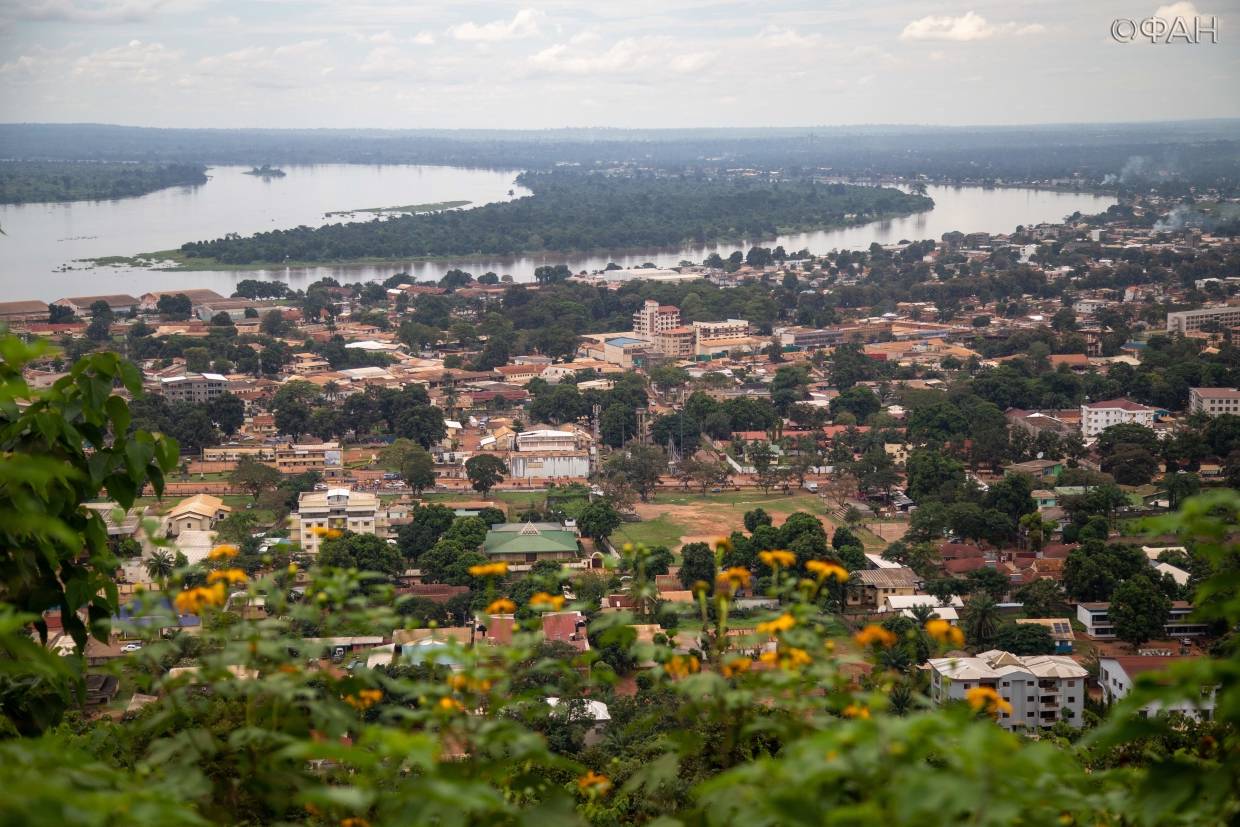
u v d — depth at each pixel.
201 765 10.33
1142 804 8.30
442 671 11.16
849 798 8.50
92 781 7.77
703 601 10.90
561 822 8.65
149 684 10.28
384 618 10.11
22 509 9.88
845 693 9.52
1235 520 9.68
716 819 8.46
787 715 10.66
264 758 9.90
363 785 9.58
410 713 9.24
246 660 9.88
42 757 7.66
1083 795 9.21
